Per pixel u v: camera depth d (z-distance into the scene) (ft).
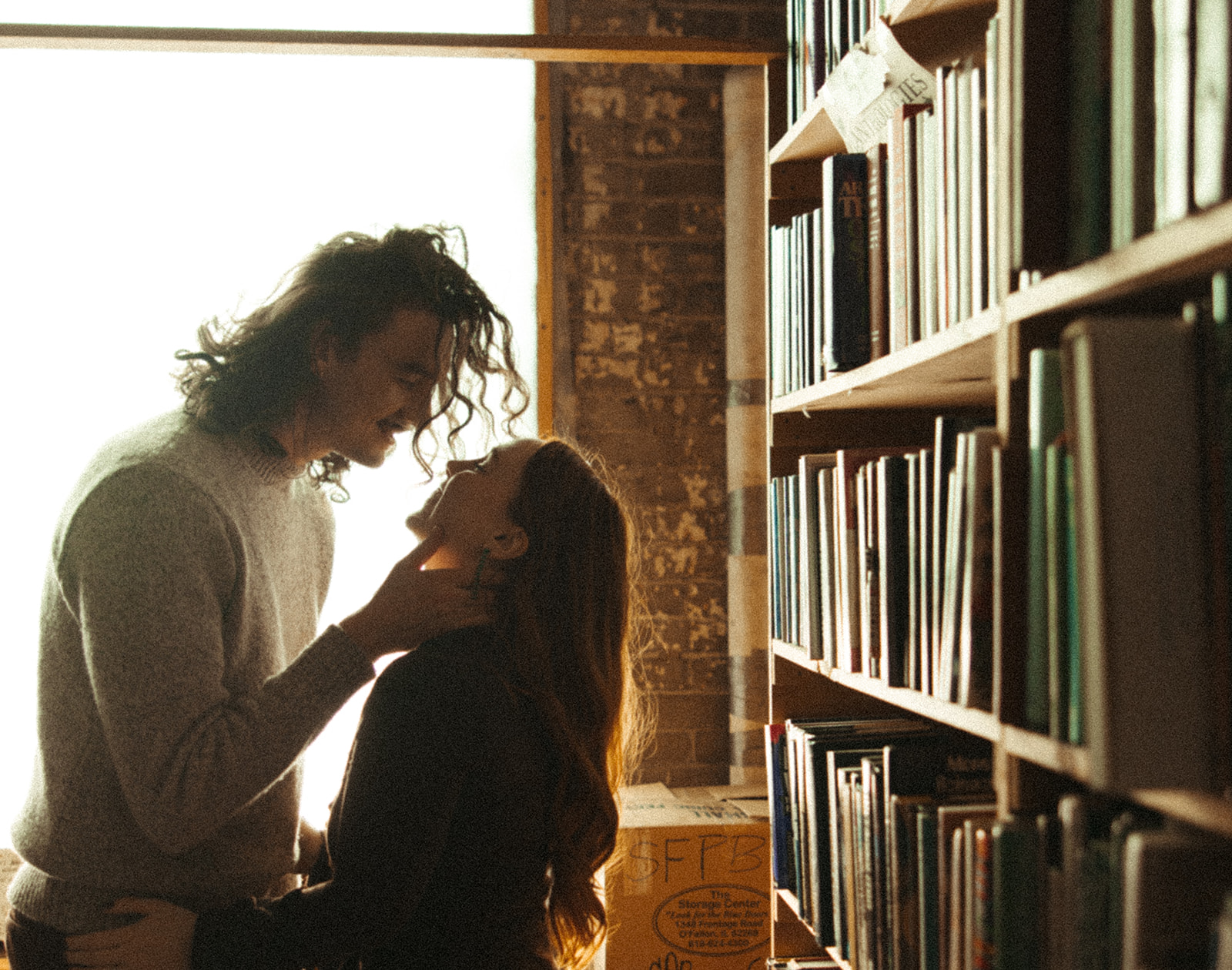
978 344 3.05
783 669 5.45
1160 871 1.95
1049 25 2.34
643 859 6.36
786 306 5.22
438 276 4.34
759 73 8.12
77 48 5.43
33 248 7.68
